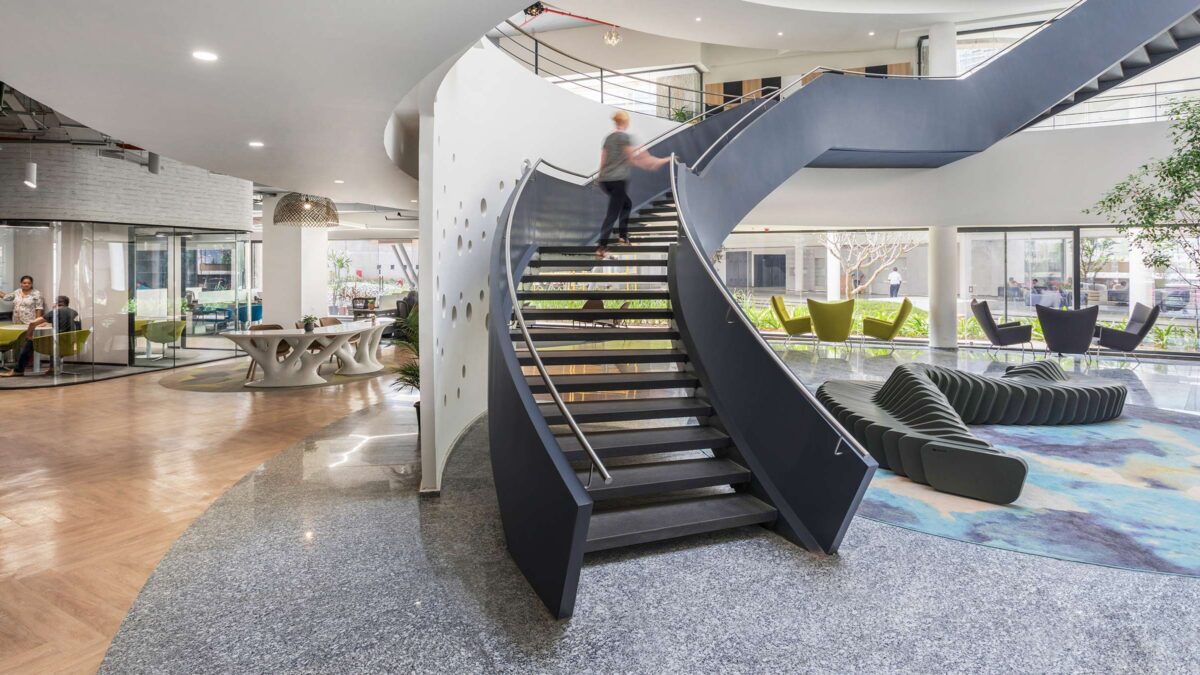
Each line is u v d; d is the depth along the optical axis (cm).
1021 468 448
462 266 626
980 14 1266
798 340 1496
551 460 317
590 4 1222
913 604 316
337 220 994
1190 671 258
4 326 973
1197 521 422
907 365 662
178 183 1153
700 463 468
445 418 561
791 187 1245
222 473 531
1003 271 1381
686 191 750
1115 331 1078
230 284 1285
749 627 296
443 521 429
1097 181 1125
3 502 461
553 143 909
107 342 1059
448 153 552
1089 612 306
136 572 351
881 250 1556
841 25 1309
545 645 281
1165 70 1327
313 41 336
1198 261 1037
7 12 296
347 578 345
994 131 1060
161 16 302
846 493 365
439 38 334
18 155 972
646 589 334
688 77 1605
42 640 284
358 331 1013
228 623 298
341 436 654
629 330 593
